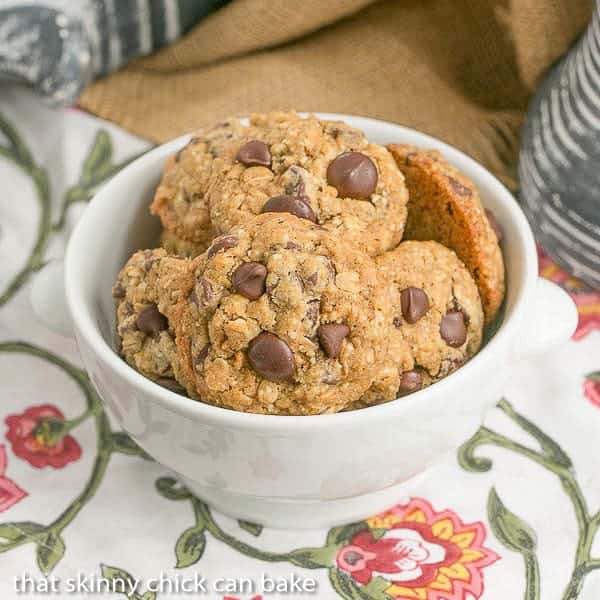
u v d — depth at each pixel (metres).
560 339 0.55
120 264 0.58
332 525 0.57
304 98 0.70
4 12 0.70
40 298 0.57
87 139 0.71
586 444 0.59
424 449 0.53
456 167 0.58
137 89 0.73
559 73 0.65
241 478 0.52
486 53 0.70
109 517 0.57
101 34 0.71
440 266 0.55
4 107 0.72
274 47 0.73
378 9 0.72
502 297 0.56
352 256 0.52
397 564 0.55
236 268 0.52
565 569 0.55
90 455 0.59
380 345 0.52
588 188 0.62
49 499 0.57
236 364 0.51
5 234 0.67
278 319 0.51
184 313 0.52
